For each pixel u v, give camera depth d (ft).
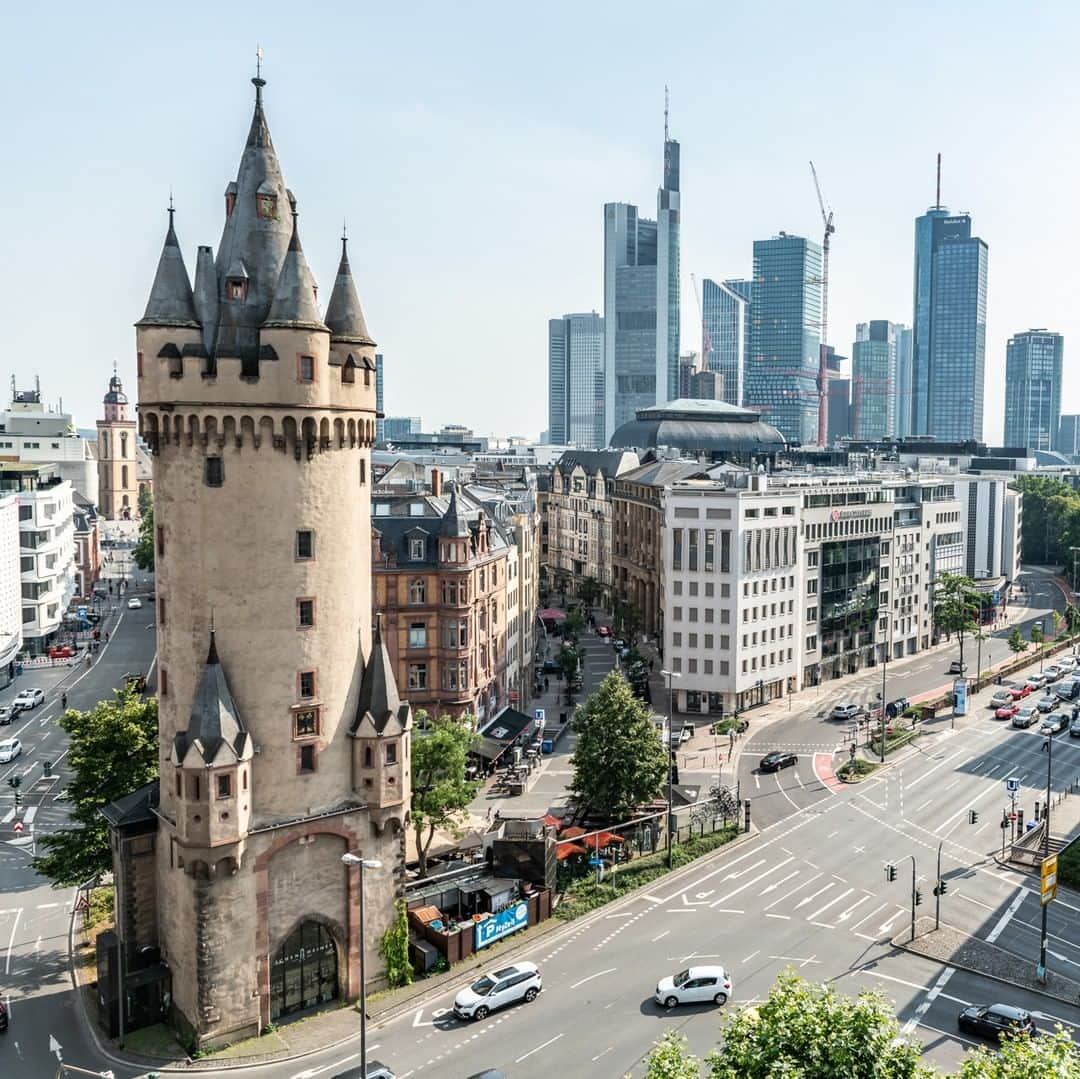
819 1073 130.11
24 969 224.12
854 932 244.63
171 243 196.24
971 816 324.19
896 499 610.24
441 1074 181.98
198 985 190.49
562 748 403.54
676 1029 197.26
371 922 211.41
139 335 195.62
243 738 190.60
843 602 534.78
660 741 305.53
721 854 296.51
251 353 196.54
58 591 576.61
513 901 245.24
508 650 433.48
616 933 242.78
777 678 486.38
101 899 256.32
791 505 484.74
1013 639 560.61
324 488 200.85
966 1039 195.31
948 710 472.03
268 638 196.13
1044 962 219.61
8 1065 184.75
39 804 331.16
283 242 204.54
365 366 207.41
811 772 378.12
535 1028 198.18
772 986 215.10
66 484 645.10
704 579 458.91
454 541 361.92
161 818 202.39
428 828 288.30
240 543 193.47
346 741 206.80
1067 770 378.73
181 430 191.62
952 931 245.65
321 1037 195.11
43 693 468.34
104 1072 183.21
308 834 201.46
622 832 292.81
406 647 363.15
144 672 507.30
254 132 204.03
